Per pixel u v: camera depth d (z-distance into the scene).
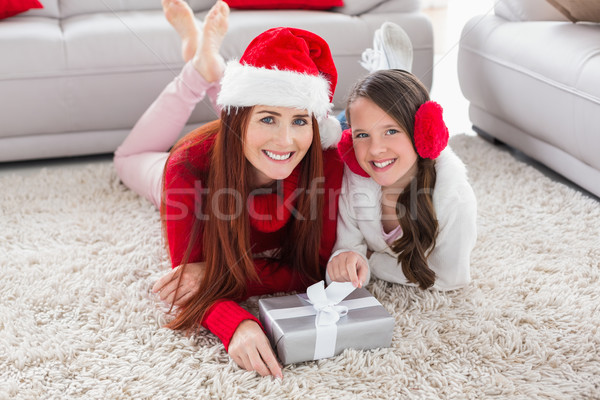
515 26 2.02
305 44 1.07
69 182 1.92
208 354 1.13
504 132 2.16
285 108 1.08
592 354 1.14
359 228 1.31
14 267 1.43
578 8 1.85
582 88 1.68
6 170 2.06
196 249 1.27
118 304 1.29
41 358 1.14
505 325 1.23
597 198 1.82
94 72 1.87
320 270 1.37
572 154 1.80
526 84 1.91
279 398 1.03
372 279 1.40
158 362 1.12
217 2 1.15
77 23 1.77
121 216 1.70
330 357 1.14
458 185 1.23
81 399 1.03
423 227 1.25
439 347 1.17
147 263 1.46
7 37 1.86
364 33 1.23
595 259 1.47
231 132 1.13
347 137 1.21
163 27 1.15
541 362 1.13
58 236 1.60
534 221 1.66
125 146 1.84
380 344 1.16
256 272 1.28
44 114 1.97
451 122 2.48
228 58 1.19
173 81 1.76
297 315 1.15
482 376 1.09
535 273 1.41
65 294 1.32
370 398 1.04
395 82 1.13
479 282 1.38
